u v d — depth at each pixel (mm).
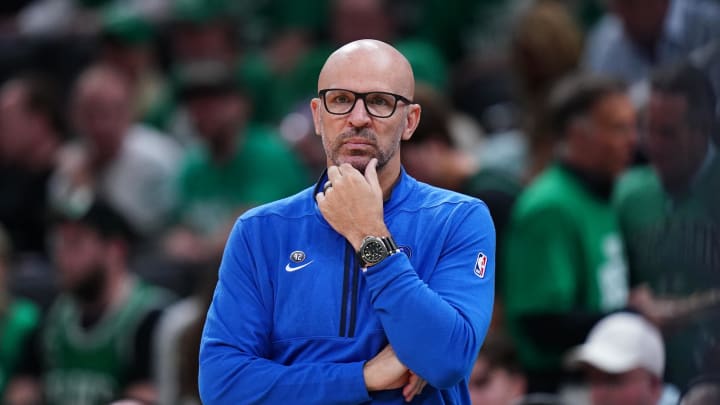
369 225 10531
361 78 10609
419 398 10695
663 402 15977
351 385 10477
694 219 14711
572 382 18531
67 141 33125
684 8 19766
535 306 18703
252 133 27844
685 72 14852
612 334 17016
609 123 18766
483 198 19812
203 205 27156
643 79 22750
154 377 22047
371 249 10461
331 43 32938
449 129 19641
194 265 24781
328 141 10742
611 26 25688
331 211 10625
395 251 10477
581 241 18812
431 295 10328
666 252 15852
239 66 32250
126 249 22625
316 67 31859
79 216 22078
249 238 11039
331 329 10695
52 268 26453
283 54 33344
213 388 10797
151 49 32750
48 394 22766
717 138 14070
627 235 18734
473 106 30047
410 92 10781
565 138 19156
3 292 23672
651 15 23203
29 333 23562
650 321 16703
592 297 18828
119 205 28000
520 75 22438
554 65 22000
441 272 10719
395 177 10984
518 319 18891
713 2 18766
